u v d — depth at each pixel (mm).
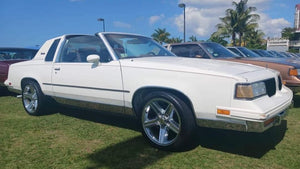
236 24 36344
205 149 3145
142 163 2789
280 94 3283
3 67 6656
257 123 2531
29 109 4938
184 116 2904
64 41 4395
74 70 3947
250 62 5680
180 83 2926
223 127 2754
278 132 3764
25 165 2771
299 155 2963
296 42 43469
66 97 4180
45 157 2959
